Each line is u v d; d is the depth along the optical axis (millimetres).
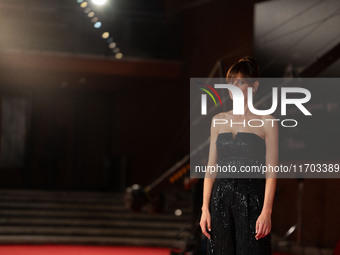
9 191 13234
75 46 14906
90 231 11109
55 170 18109
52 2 15727
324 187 9422
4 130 17781
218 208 2242
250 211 2203
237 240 2207
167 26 15703
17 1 15547
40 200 12664
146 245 10680
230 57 13297
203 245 7145
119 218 11969
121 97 18172
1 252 9172
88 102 18469
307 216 9805
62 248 9992
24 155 17953
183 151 14781
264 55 10227
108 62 15016
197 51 14750
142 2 17484
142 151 17094
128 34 15414
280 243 9344
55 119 18188
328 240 9227
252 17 12688
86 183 18328
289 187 10359
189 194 12781
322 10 9195
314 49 9172
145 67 15289
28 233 10914
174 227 11562
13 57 14344
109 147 18312
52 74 15383
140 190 9320
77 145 18375
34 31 14750
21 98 17953
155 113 16672
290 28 9836
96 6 13711
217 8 14117
